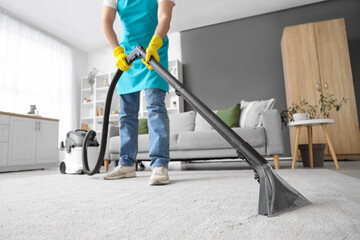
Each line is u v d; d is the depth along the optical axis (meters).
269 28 4.42
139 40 1.41
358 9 4.00
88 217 0.57
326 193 0.77
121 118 1.53
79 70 5.59
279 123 2.20
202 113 0.69
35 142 3.60
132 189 1.02
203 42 4.78
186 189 0.97
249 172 1.79
